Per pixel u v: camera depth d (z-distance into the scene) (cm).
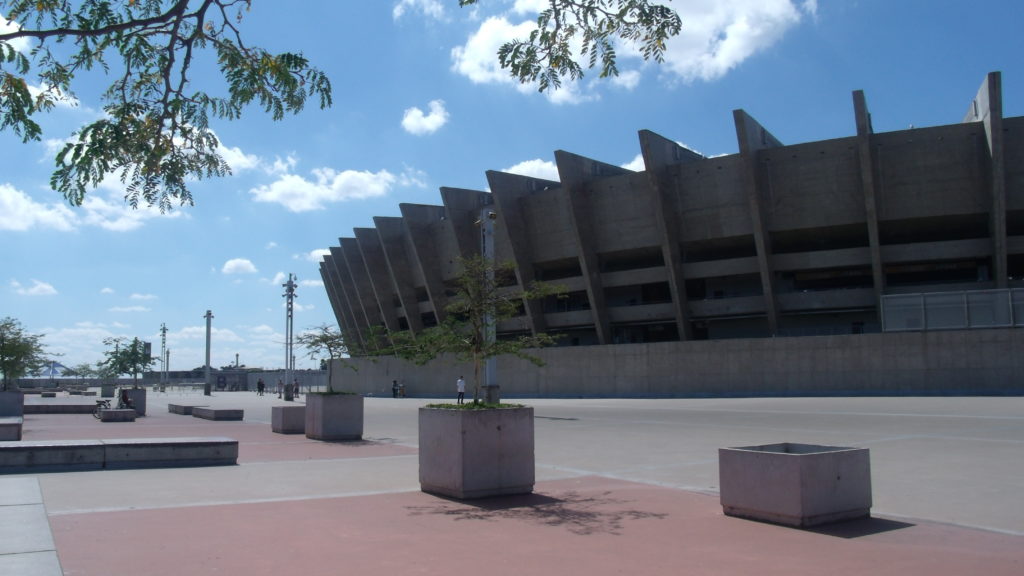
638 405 3628
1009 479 1123
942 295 3878
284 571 582
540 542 696
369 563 611
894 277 5150
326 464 1343
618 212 5322
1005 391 3638
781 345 4203
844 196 4622
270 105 638
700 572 589
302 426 2159
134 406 3316
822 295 4838
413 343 1175
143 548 654
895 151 4484
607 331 5509
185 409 3350
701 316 5228
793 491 763
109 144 559
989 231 4484
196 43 610
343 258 8231
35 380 10094
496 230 5931
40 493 900
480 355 1098
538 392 5038
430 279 6512
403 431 2242
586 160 5503
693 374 4444
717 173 4938
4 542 642
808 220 4744
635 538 714
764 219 4797
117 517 798
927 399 3369
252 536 710
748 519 808
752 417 2564
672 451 1577
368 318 7706
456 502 916
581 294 6134
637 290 5969
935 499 954
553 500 938
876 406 3000
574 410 3212
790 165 4709
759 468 802
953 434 1811
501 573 584
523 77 678
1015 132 4241
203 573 573
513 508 877
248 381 9762
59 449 1223
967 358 3728
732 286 5544
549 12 637
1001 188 4144
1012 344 3650
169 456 1297
